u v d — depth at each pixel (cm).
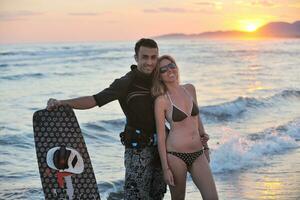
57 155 424
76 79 2533
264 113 1520
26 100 1761
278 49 7481
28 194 689
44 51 4531
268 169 811
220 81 2533
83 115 1374
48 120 430
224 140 1049
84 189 436
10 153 964
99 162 870
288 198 646
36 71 2881
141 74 438
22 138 1104
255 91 2111
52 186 427
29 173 813
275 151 962
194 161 448
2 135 1120
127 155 446
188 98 452
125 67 3347
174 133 445
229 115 1461
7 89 2058
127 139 441
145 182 446
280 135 1109
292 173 786
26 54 4150
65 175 430
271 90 2148
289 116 1463
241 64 3922
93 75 2761
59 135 432
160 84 438
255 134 1126
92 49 5684
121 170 814
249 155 898
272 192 675
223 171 797
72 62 3662
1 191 696
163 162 438
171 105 440
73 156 431
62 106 429
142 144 439
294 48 7975
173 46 8525
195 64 3859
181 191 455
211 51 6625
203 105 1612
